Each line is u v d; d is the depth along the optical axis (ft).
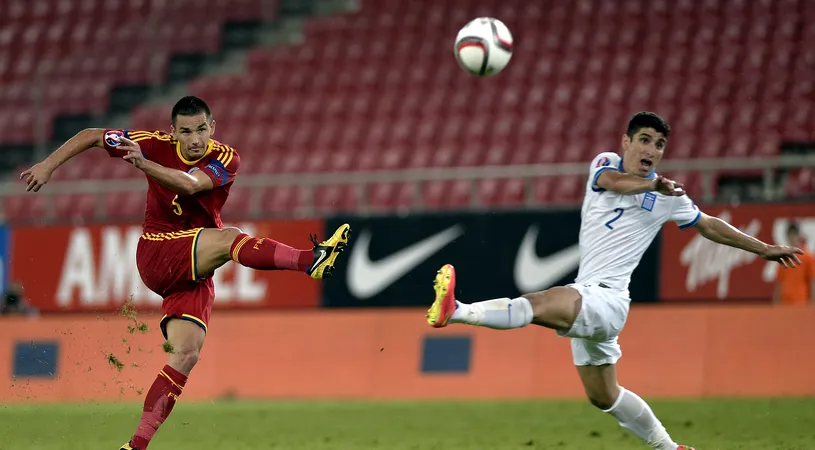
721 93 259.19
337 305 205.67
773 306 176.65
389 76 289.53
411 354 192.54
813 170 227.81
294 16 324.39
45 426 147.95
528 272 195.31
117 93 314.35
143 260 85.51
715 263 187.83
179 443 119.96
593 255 82.84
